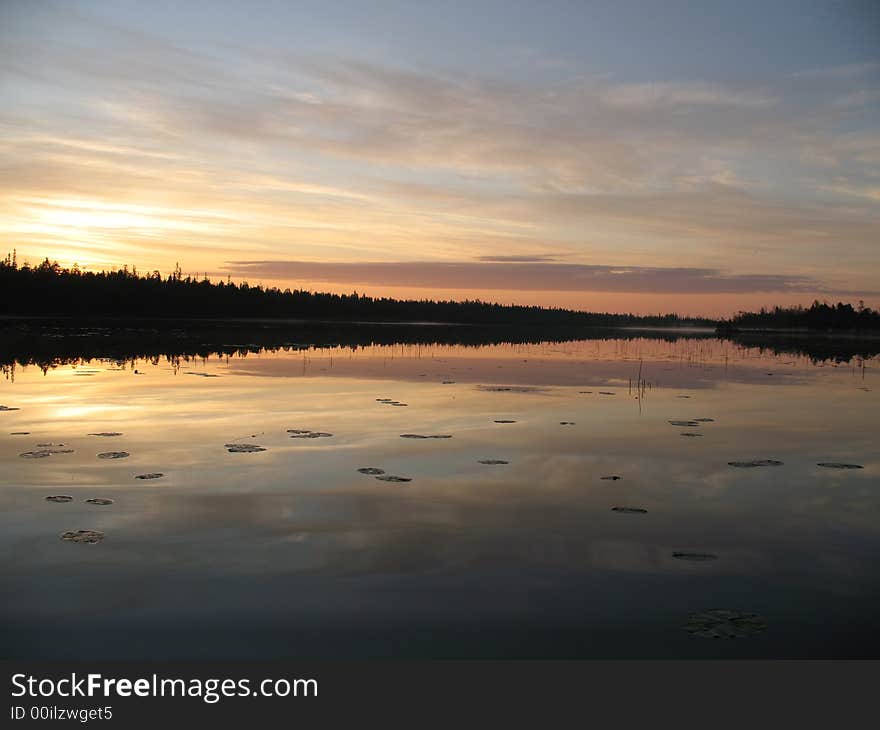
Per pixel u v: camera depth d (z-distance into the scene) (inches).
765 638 231.0
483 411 626.5
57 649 223.3
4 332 1704.0
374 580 268.4
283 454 451.8
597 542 308.7
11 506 344.2
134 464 422.6
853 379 944.3
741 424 581.0
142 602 249.9
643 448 486.3
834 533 323.0
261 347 1428.4
